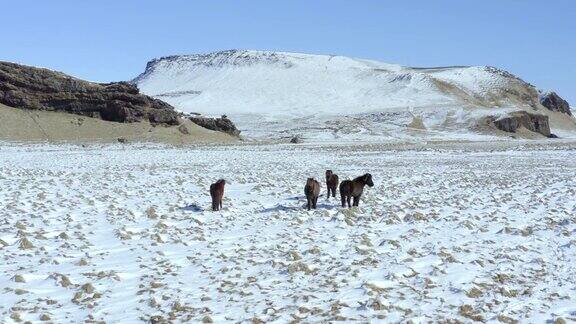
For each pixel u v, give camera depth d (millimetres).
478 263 12102
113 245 14188
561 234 15281
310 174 34219
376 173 35188
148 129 93500
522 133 158625
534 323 8664
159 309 9328
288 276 11234
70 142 79688
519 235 15258
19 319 8727
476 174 34781
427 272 11453
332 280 10852
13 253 13086
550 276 11297
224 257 12797
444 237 15047
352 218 17969
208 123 107000
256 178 31297
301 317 8852
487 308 9281
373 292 9961
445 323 8562
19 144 74062
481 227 16094
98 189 25391
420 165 43312
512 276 11242
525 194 24078
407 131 140500
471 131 153125
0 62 94750
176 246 14062
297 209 19953
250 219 18047
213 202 19641
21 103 92812
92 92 96625
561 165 42688
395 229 16297
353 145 80062
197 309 9273
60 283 10711
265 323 8562
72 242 14344
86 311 9242
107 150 67062
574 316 8938
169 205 20766
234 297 9922
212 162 46500
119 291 10359
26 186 25578
